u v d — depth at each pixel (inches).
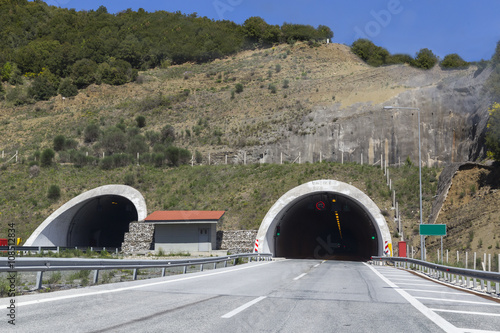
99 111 4372.5
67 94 4722.0
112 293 456.4
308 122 3127.5
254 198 2000.5
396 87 3570.4
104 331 266.8
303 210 2060.8
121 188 1910.7
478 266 1162.0
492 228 1286.9
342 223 2389.3
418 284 672.4
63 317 309.4
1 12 6254.9
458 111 2452.0
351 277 767.7
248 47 6378.0
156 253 1633.9
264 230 1656.0
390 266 1365.7
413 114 2571.4
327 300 436.5
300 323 309.1
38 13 6441.9
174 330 275.3
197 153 2805.1
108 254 1622.8
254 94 4399.6
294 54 5757.9
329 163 2246.6
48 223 1782.7
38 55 5265.8
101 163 2566.4
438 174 1978.3
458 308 404.8
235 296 450.9
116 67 5201.8
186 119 3973.9
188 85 5044.3
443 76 3666.3
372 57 5270.7
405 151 2503.7
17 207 2058.3
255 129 3339.1
